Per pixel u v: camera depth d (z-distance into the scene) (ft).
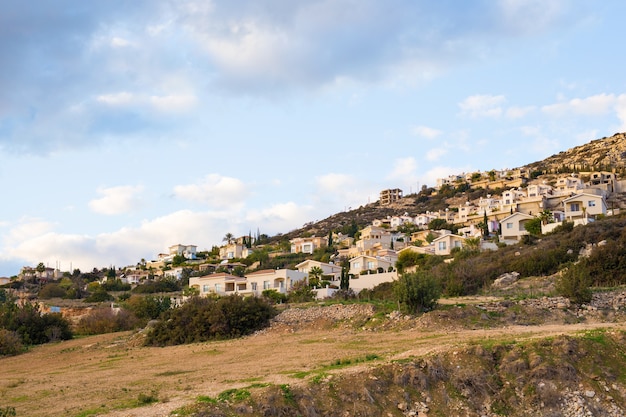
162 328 224.12
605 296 185.37
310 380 111.34
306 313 218.59
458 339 148.56
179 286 520.01
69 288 529.04
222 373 138.82
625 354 119.24
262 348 178.09
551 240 297.94
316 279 353.92
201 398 103.76
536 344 121.29
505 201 571.28
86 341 254.47
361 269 402.11
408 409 108.78
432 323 178.29
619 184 586.45
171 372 149.59
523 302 184.14
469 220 567.59
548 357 117.50
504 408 110.22
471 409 109.70
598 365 116.26
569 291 183.11
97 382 141.59
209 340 213.87
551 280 234.99
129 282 597.52
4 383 149.79
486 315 178.40
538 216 417.49
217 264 608.60
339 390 109.60
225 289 382.01
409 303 192.13
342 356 144.25
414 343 152.66
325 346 166.81
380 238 542.16
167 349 205.26
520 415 108.99
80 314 362.74
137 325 298.76
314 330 204.33
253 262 583.58
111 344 232.53
